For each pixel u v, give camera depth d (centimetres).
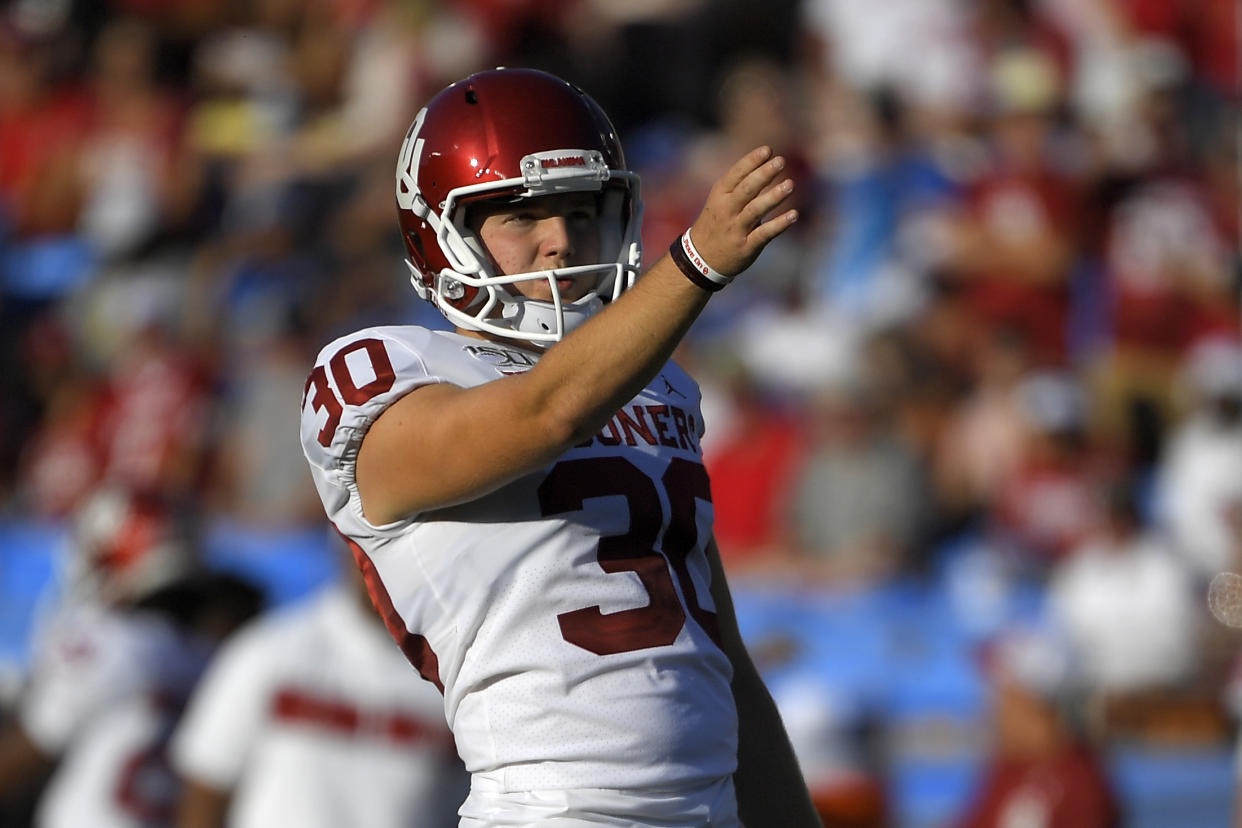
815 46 3869
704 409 2841
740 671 964
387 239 3519
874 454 2617
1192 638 2270
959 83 3522
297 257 3575
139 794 1695
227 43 4491
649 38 4016
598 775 828
